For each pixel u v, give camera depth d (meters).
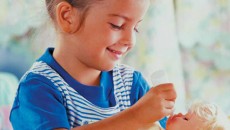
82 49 0.92
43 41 1.12
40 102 0.88
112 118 0.84
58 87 0.92
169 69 2.11
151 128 0.88
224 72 2.11
